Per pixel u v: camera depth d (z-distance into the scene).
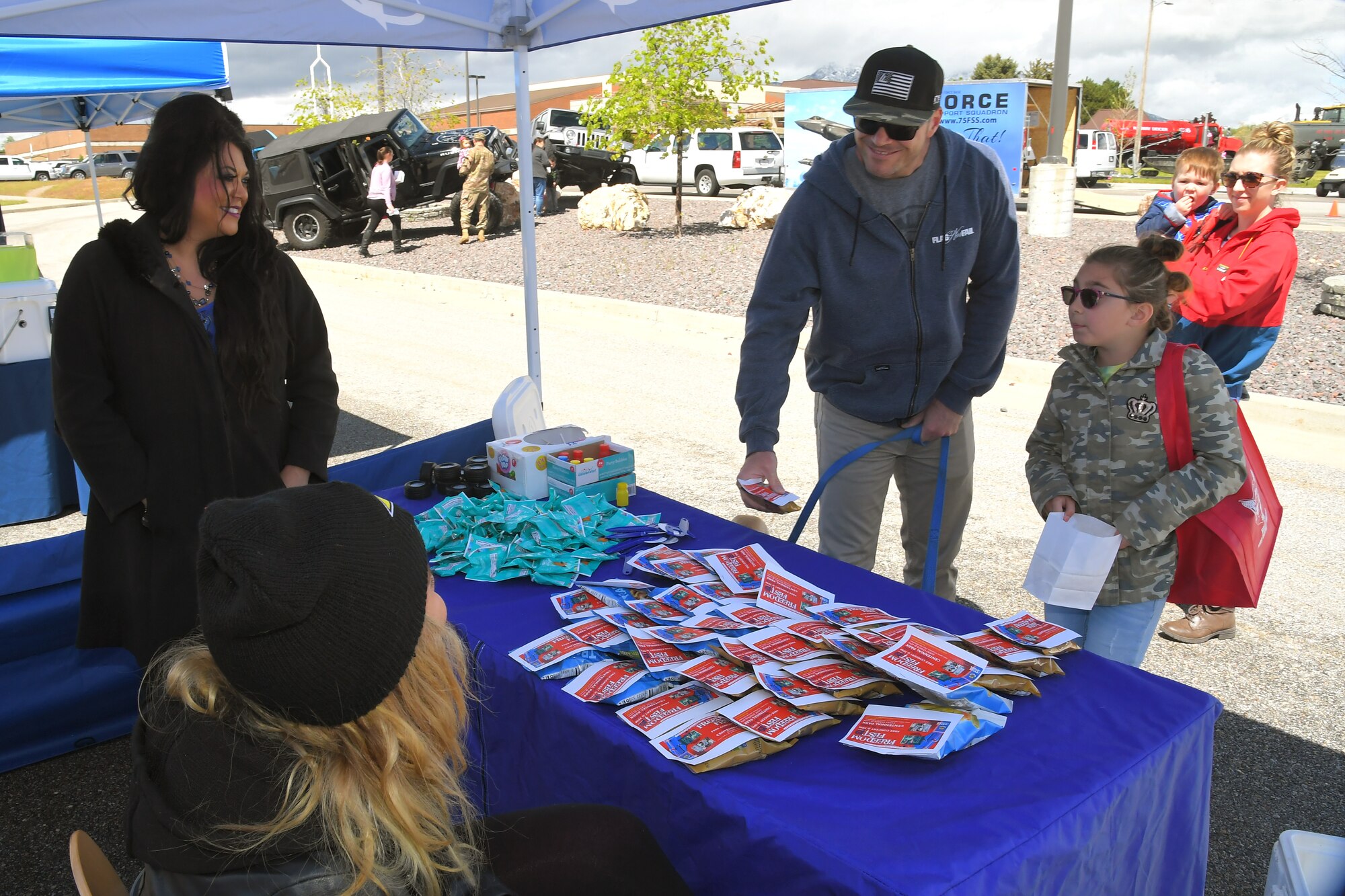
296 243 16.03
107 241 2.22
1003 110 17.84
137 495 2.28
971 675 1.64
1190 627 3.56
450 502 2.70
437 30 3.52
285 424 2.56
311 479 2.62
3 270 4.82
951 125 18.34
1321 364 6.95
